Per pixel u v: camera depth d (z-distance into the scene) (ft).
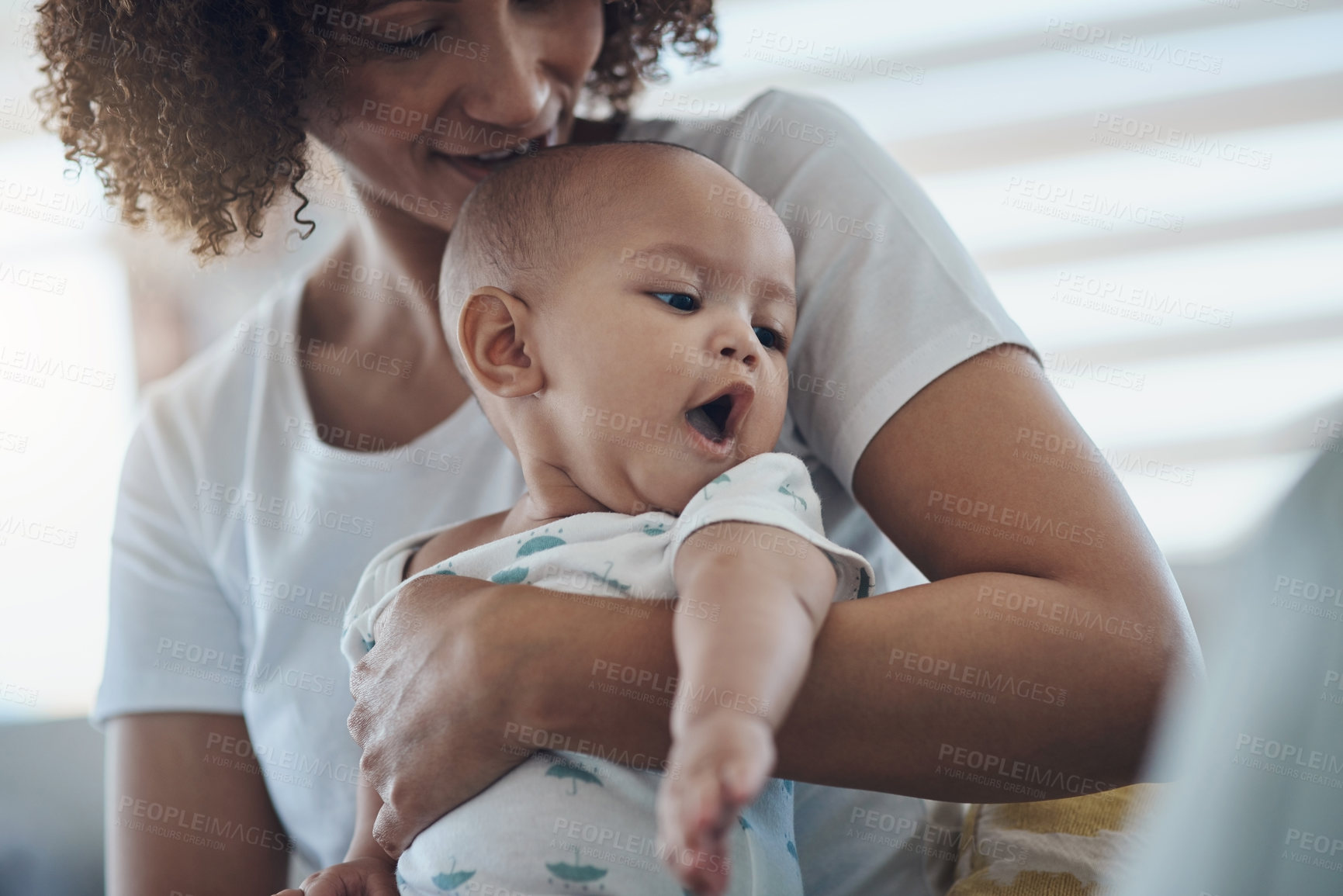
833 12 6.73
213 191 4.00
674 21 4.37
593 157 3.08
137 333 7.28
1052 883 3.01
